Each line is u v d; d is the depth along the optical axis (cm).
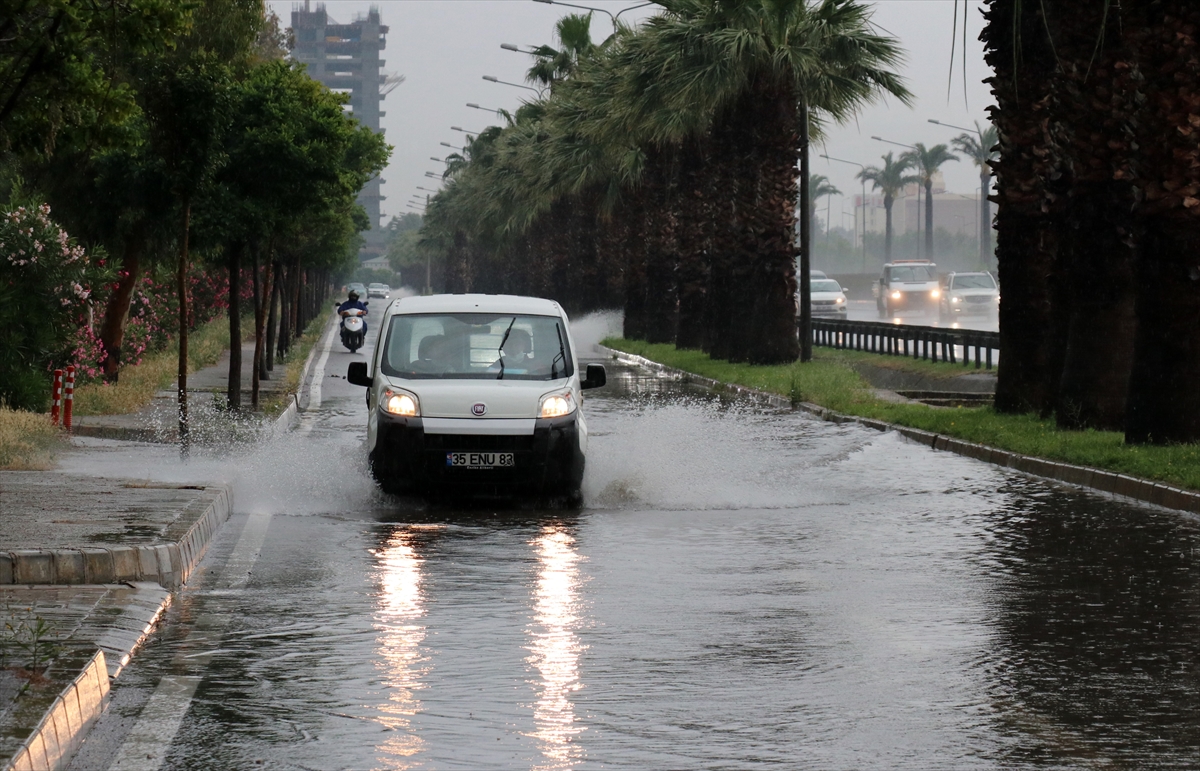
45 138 2080
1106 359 3200
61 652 1154
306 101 5341
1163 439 2788
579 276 12400
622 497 2381
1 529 1736
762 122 6031
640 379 6038
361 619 1421
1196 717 1072
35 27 1950
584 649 1291
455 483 2258
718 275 6644
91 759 952
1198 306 2769
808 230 6088
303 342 8838
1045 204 3634
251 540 1931
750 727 1040
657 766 945
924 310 11762
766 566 1748
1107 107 3112
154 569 1583
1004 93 3603
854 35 5847
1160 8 2714
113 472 2542
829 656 1266
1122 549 1889
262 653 1269
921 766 947
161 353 6259
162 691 1130
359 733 1017
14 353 3650
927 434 3400
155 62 3050
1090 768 943
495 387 2305
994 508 2309
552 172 10394
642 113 6681
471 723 1046
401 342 2411
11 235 3697
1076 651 1288
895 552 1859
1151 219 2773
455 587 1600
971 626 1399
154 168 3669
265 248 4653
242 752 970
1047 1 3481
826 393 4481
